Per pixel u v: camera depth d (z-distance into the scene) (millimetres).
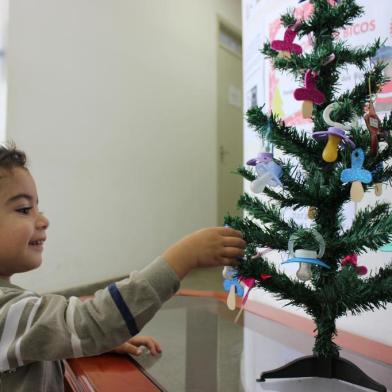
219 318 817
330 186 431
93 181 1871
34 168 1620
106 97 1943
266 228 486
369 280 430
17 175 520
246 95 1029
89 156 1854
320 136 415
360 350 606
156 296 424
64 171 1739
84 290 1768
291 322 784
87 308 432
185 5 2512
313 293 457
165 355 610
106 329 416
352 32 666
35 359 424
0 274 527
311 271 426
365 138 409
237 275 452
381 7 630
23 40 1590
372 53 442
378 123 422
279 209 510
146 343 641
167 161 2326
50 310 444
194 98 2562
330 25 446
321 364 495
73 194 1775
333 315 442
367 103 445
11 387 474
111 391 484
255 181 435
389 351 601
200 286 1729
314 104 445
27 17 1604
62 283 1717
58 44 1725
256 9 960
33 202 542
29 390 479
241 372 537
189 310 883
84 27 1843
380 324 645
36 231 536
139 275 439
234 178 3016
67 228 1745
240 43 3203
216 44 2822
